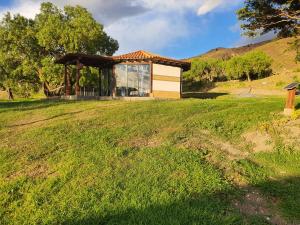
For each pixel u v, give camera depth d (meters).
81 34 38.09
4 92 66.69
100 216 6.28
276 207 7.00
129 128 12.38
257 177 8.38
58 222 6.19
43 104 19.19
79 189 7.30
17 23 39.28
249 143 11.32
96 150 9.70
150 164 8.73
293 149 10.62
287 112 14.82
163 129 12.53
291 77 73.75
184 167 8.60
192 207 6.60
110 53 45.34
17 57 39.16
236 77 86.06
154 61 28.36
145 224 5.96
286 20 16.02
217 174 8.30
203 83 87.62
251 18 16.08
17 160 8.89
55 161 8.82
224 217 6.29
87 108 17.11
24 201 6.89
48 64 37.53
